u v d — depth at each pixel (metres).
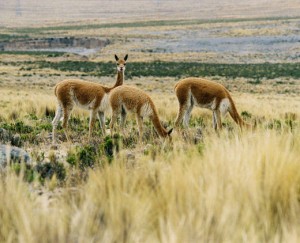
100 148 30.64
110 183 14.93
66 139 44.28
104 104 43.44
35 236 11.55
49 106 75.62
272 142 19.48
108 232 11.74
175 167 16.50
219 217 12.11
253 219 12.61
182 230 11.23
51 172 24.59
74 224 11.95
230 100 46.41
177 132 41.44
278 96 184.88
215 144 20.97
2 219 12.81
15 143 38.25
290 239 11.40
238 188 14.27
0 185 15.73
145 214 12.57
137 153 30.31
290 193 14.23
